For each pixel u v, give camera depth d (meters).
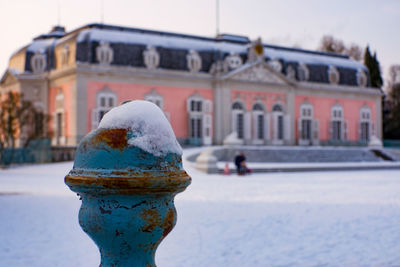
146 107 2.45
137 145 2.29
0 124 34.81
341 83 48.78
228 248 6.96
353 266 5.98
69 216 10.07
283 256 6.48
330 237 7.79
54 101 38.97
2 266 5.94
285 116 44.56
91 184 2.19
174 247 7.02
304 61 47.19
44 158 36.62
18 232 8.22
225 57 41.69
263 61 42.78
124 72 36.91
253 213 10.55
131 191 2.18
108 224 2.22
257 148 36.75
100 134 2.37
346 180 21.66
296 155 37.12
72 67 35.69
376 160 39.78
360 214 10.39
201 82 40.69
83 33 37.06
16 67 42.62
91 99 36.06
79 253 6.67
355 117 49.56
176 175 2.35
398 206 11.81
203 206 11.83
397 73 62.53
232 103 41.78
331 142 47.53
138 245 2.30
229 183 19.73
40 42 41.34
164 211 2.33
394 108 59.75
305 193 15.38
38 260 6.25
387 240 7.54
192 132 40.22
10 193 15.07
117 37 37.72
